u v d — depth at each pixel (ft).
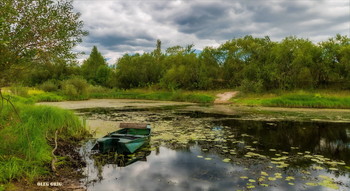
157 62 152.35
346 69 94.73
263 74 100.68
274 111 63.26
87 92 107.76
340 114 57.06
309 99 76.69
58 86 119.75
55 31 19.51
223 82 126.52
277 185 17.20
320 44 106.42
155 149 26.25
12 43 17.57
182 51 166.61
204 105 80.69
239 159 23.04
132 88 142.41
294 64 97.86
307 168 20.74
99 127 37.93
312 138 32.37
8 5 15.76
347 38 104.01
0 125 24.64
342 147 27.81
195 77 124.06
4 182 15.47
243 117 51.78
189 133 34.55
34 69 21.36
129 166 20.93
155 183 17.42
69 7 20.35
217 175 19.01
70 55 20.95
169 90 122.31
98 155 23.75
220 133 34.83
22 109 31.17
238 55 120.88
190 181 17.79
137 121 45.21
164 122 44.34
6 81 19.95
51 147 23.70
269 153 25.18
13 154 18.94
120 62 150.30
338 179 18.42
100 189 16.24
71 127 31.48
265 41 124.77
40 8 18.79
